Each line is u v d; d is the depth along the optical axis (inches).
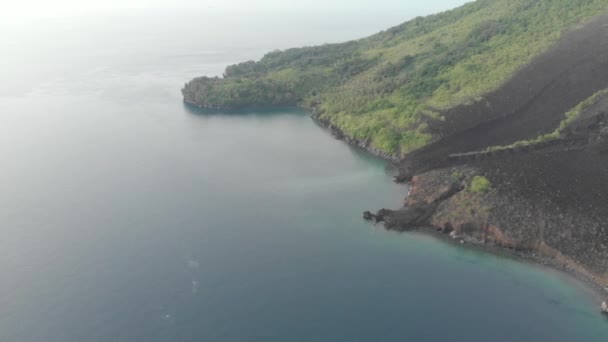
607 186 5295.3
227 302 4055.1
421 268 4603.8
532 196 5310.0
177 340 3649.1
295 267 4554.6
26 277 4323.3
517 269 4606.3
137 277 4350.4
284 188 6299.2
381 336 3713.1
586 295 4244.6
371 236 5157.5
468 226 5152.6
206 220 5383.9
